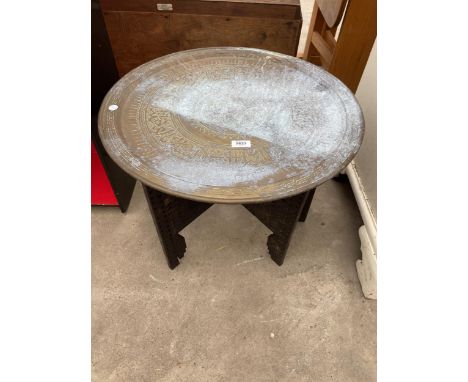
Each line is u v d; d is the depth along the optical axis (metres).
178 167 0.99
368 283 1.40
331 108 1.18
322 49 2.04
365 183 1.53
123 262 1.56
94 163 1.53
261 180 0.96
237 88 1.25
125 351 1.31
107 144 1.03
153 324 1.38
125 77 1.26
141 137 1.06
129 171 0.97
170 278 1.51
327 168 1.00
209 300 1.45
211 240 1.64
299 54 2.64
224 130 1.10
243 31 1.83
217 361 1.29
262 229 1.69
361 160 1.59
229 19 1.78
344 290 1.49
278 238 1.42
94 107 1.39
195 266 1.55
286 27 1.80
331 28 1.94
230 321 1.39
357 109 1.17
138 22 1.79
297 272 1.54
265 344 1.33
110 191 1.66
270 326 1.38
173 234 1.39
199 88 1.25
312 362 1.30
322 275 1.54
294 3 1.75
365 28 1.60
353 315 1.42
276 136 1.09
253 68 1.34
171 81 1.27
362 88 1.57
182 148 1.04
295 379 1.26
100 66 1.42
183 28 1.83
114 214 1.74
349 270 1.56
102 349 1.31
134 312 1.41
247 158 1.02
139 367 1.27
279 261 1.53
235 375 1.26
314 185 0.96
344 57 1.72
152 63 1.33
